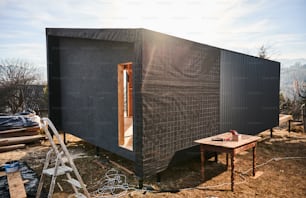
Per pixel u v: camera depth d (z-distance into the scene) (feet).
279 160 16.98
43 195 11.19
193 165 15.72
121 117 15.06
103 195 11.38
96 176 13.96
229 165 15.74
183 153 13.92
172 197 11.01
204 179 13.17
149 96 11.75
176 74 13.29
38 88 45.50
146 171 11.72
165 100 12.64
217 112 16.81
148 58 11.64
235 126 18.85
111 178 13.42
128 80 27.96
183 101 13.83
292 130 29.07
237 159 17.13
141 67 11.35
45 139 23.34
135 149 11.91
